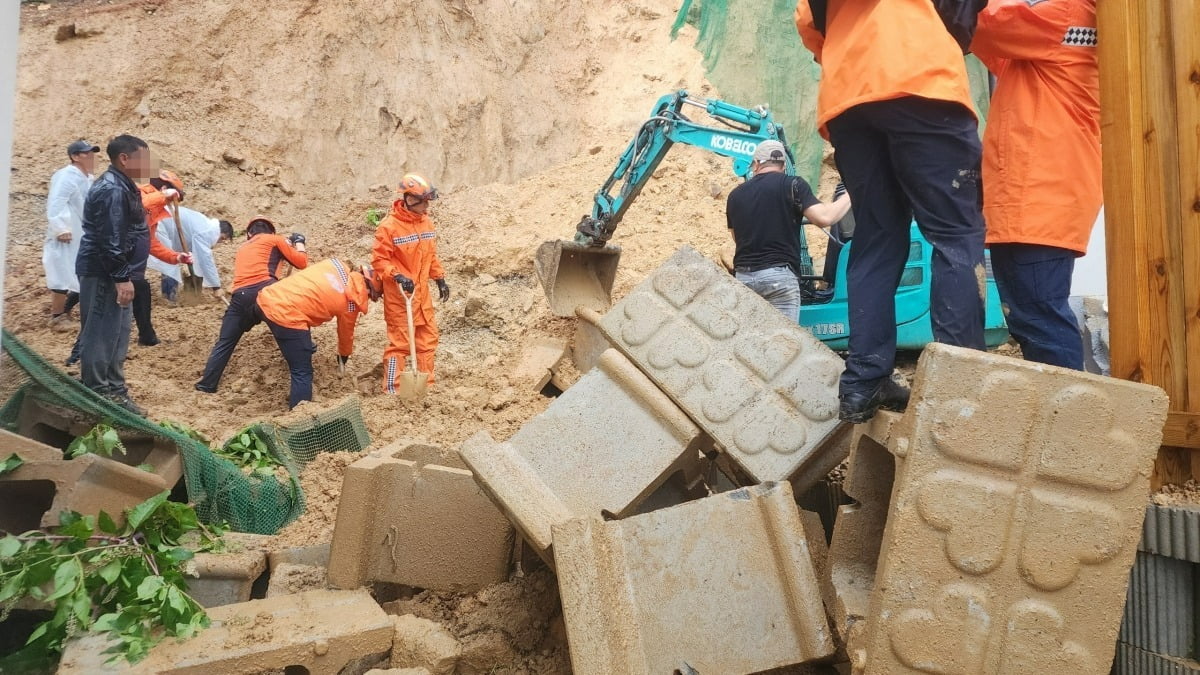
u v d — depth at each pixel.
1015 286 3.27
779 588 2.60
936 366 2.30
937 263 2.72
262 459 4.77
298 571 3.61
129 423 4.01
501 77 12.79
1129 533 2.30
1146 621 2.58
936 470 2.30
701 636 2.57
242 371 7.52
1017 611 2.30
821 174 10.26
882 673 2.30
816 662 2.81
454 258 9.52
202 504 4.17
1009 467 2.30
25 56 11.18
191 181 10.55
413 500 3.50
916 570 2.29
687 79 12.49
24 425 4.03
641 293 3.73
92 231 5.54
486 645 3.04
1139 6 2.78
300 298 6.68
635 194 7.26
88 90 11.03
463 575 3.47
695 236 9.65
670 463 3.28
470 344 8.37
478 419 5.65
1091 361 6.92
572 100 12.98
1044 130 3.17
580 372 6.25
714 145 7.12
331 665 2.87
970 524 2.29
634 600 2.61
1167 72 2.71
